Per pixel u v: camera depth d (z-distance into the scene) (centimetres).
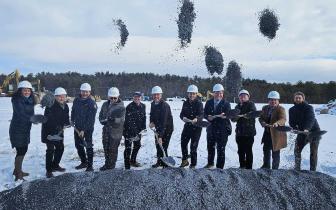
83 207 435
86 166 901
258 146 1321
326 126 2138
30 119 749
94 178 474
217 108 837
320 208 453
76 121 861
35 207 439
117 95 794
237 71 779
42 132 820
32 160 988
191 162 879
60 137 799
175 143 1355
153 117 870
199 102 862
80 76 6681
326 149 1240
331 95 5912
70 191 451
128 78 5022
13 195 454
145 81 4806
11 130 777
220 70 743
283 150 1076
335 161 1025
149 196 445
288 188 471
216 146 855
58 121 828
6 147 1184
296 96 807
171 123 892
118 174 478
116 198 442
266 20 721
